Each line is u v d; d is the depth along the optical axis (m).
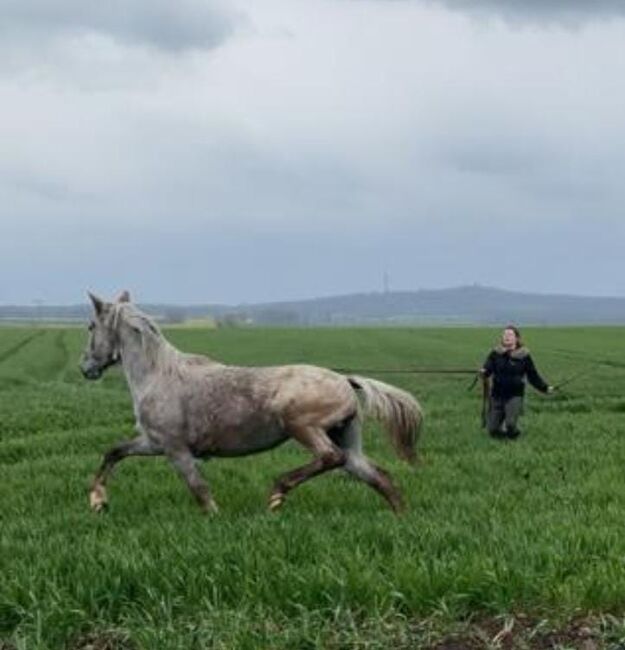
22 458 21.30
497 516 12.54
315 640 8.17
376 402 13.73
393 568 9.56
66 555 10.45
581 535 10.63
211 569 9.73
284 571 9.48
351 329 146.50
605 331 130.50
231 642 8.18
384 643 8.18
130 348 14.24
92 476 17.42
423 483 16.36
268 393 13.77
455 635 8.33
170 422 13.95
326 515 13.29
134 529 12.20
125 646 8.56
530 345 88.88
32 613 8.93
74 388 45.31
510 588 8.93
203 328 152.38
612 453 20.22
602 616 8.43
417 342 98.31
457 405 33.81
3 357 75.19
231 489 16.08
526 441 22.81
